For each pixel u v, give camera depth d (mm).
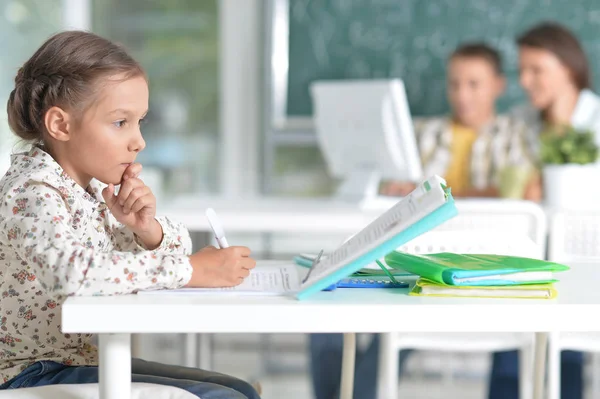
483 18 4605
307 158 4777
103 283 1141
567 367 2852
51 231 1190
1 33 4793
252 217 2955
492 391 2914
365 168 3676
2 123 4723
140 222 1356
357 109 3596
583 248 2520
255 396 1477
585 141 3354
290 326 1086
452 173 4211
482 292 1166
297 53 4750
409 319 1092
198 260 1214
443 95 4641
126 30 4895
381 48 4680
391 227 1105
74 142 1339
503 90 4508
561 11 4574
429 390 3828
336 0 4699
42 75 1343
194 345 2621
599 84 4562
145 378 1382
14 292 1352
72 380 1354
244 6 4824
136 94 1342
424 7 4637
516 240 1749
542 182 3898
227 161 4887
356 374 2896
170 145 4906
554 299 1149
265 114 4793
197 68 4887
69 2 4855
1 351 1376
